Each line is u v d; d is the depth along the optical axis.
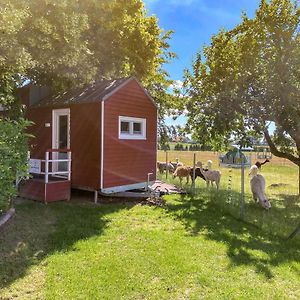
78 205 9.41
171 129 20.48
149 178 12.05
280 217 9.15
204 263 5.30
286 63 11.58
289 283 4.72
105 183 10.09
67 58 10.27
